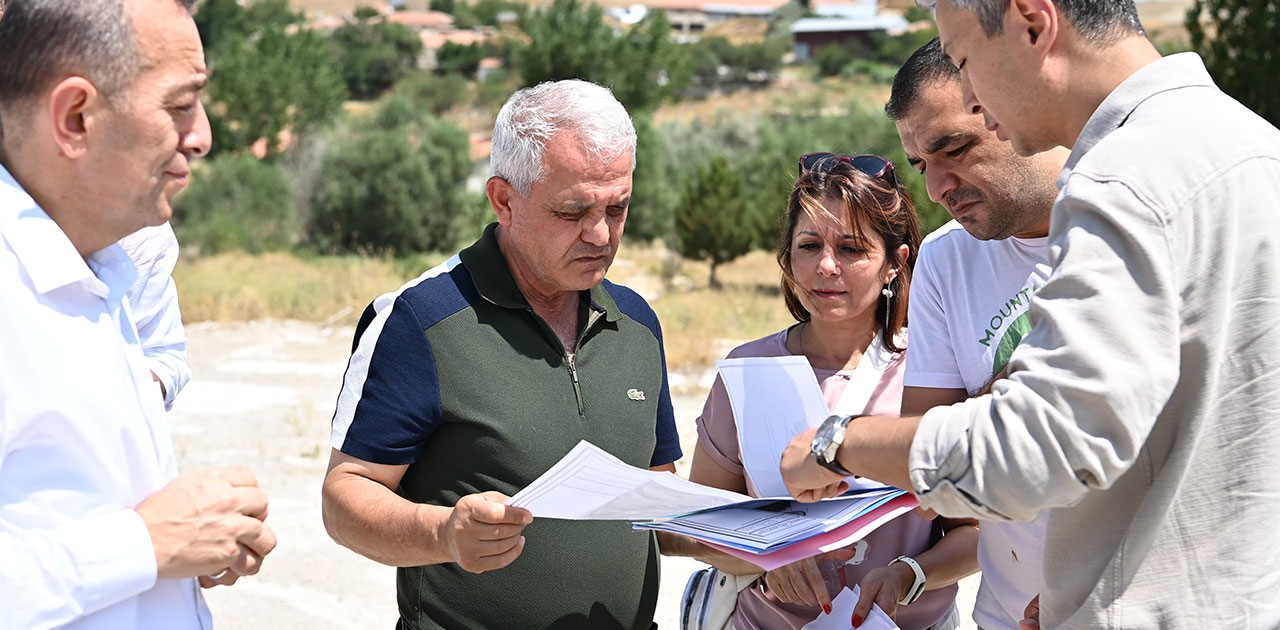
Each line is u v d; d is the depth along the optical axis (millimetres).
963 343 2619
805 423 2334
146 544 1758
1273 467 1728
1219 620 1755
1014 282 2549
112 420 1791
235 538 1859
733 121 40156
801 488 2074
